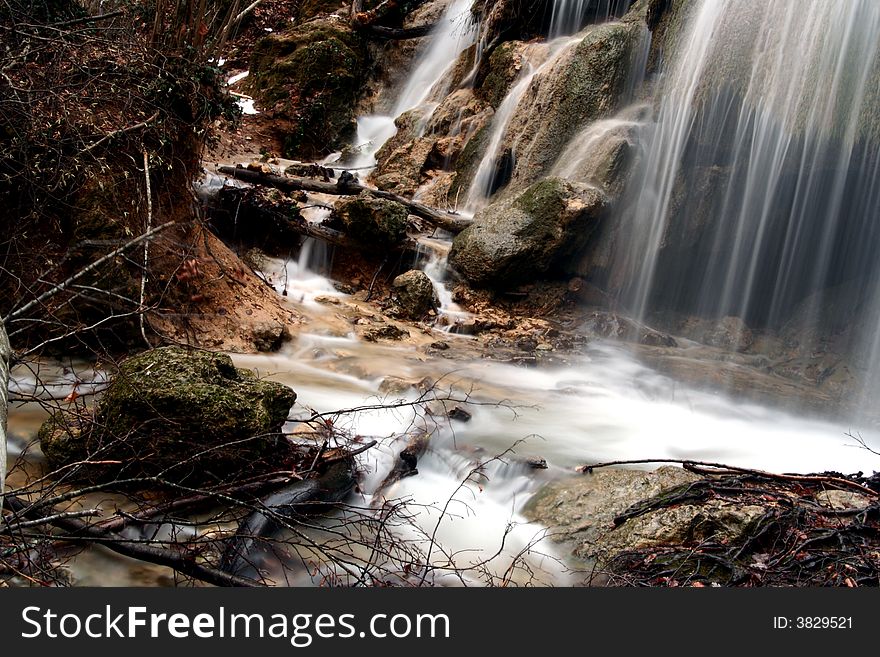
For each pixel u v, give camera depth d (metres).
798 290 9.62
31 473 4.77
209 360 5.03
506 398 7.01
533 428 6.33
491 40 14.07
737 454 6.19
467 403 6.55
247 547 4.12
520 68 12.73
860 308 9.07
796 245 9.36
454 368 7.77
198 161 8.15
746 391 8.08
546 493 5.15
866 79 8.29
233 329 7.52
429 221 10.96
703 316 10.19
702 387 8.08
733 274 9.88
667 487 4.88
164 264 7.11
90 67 6.82
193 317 7.28
